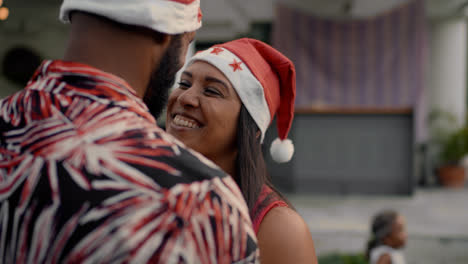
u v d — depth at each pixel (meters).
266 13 8.63
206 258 0.50
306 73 7.77
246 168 1.04
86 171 0.48
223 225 0.52
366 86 7.65
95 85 0.53
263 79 1.08
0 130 0.54
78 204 0.46
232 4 8.12
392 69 7.55
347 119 6.57
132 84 0.56
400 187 6.53
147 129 0.53
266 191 1.05
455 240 4.63
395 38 7.51
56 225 0.46
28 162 0.49
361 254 3.40
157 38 0.57
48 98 0.53
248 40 1.14
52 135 0.50
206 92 1.04
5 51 6.54
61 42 6.66
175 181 0.50
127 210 0.47
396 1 7.37
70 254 0.45
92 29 0.54
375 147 6.54
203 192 0.52
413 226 5.04
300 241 0.92
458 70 8.30
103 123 0.51
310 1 7.52
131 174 0.49
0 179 0.50
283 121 1.24
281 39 7.76
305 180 6.68
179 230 0.48
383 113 6.49
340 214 5.52
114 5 0.52
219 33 9.05
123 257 0.45
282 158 1.24
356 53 7.66
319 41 7.71
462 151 8.06
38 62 6.59
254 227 0.95
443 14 8.20
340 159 6.62
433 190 7.67
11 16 6.50
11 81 6.58
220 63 1.03
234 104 1.04
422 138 7.60
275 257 0.91
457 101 8.34
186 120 1.05
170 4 0.55
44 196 0.47
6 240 0.48
